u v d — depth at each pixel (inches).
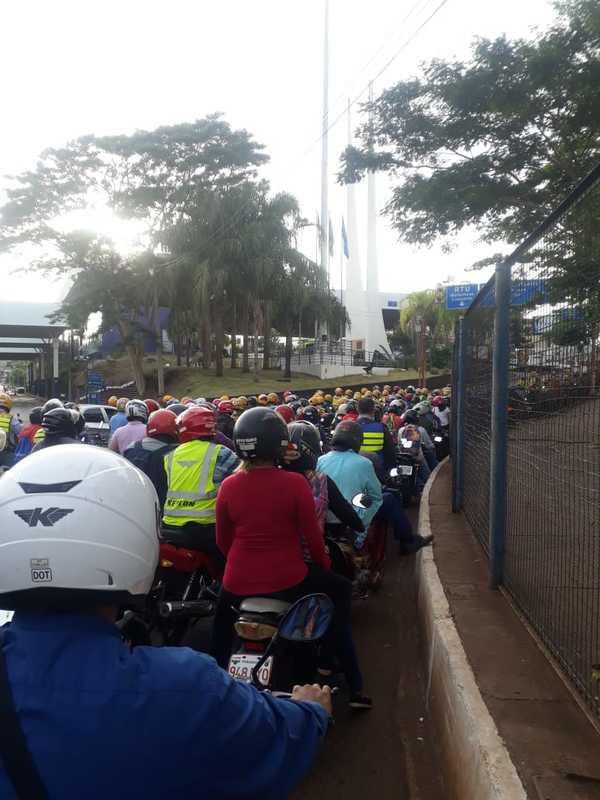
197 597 205.3
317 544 161.0
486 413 274.5
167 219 1683.1
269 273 1571.1
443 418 669.9
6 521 62.2
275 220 1624.0
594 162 648.4
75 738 55.5
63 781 54.5
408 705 188.1
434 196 706.2
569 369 157.8
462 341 371.6
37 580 60.2
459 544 299.1
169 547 197.9
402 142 715.4
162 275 1644.9
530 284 188.9
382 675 207.0
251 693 65.9
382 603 271.4
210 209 1590.8
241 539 160.1
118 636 62.9
